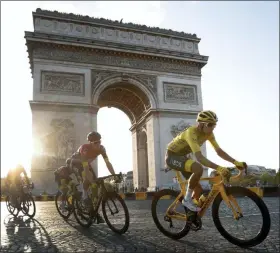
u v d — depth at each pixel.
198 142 8.88
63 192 16.06
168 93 64.69
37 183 51.06
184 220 9.21
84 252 8.52
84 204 12.81
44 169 51.81
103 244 9.53
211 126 8.36
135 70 63.28
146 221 15.48
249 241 7.79
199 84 67.56
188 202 8.47
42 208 27.91
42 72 56.16
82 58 59.66
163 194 10.25
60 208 16.45
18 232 12.49
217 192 8.27
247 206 7.88
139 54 63.47
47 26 59.19
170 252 8.26
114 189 11.97
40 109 54.25
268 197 37.66
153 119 61.91
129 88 65.62
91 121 57.56
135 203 34.12
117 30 64.38
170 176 59.41
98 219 12.23
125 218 10.97
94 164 54.47
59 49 58.38
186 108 64.56
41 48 57.19
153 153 60.44
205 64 68.94
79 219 14.23
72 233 11.77
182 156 9.08
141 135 71.00
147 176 70.12
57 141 53.56
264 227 7.52
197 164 8.49
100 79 60.34
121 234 11.05
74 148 54.34
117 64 62.28
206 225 13.20
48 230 12.75
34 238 10.95
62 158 52.97
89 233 11.65
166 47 67.44
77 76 58.41
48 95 55.28
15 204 19.55
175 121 63.00
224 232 8.23
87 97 57.84
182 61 66.81
